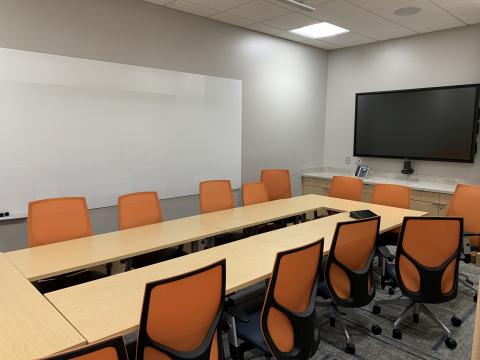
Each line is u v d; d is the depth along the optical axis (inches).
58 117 137.3
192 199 184.9
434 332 108.1
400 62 211.2
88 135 145.8
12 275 80.7
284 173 195.2
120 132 154.9
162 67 165.9
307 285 78.0
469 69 184.7
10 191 129.2
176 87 171.8
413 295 97.8
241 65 198.1
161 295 56.4
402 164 214.5
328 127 252.2
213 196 149.8
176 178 176.6
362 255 98.5
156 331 57.9
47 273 82.1
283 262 69.9
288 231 117.0
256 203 162.2
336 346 101.3
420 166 206.1
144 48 159.0
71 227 112.3
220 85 189.3
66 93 138.6
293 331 72.9
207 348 62.6
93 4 142.8
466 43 184.7
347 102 239.9
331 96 249.1
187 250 137.7
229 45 191.0
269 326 71.0
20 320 61.8
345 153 243.8
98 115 147.6
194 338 63.1
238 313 73.0
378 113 217.6
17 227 132.7
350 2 152.7
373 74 224.5
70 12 137.3
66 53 137.8
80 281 103.1
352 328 110.5
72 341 55.6
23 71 128.1
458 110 185.5
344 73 240.2
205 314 63.7
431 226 96.0
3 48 123.6
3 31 123.5
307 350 73.7
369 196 209.2
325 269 93.5
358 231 95.0
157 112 166.1
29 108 130.6
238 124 200.7
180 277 57.7
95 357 44.0
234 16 176.2
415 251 98.4
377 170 226.2
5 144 126.7
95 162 148.7
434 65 197.0
